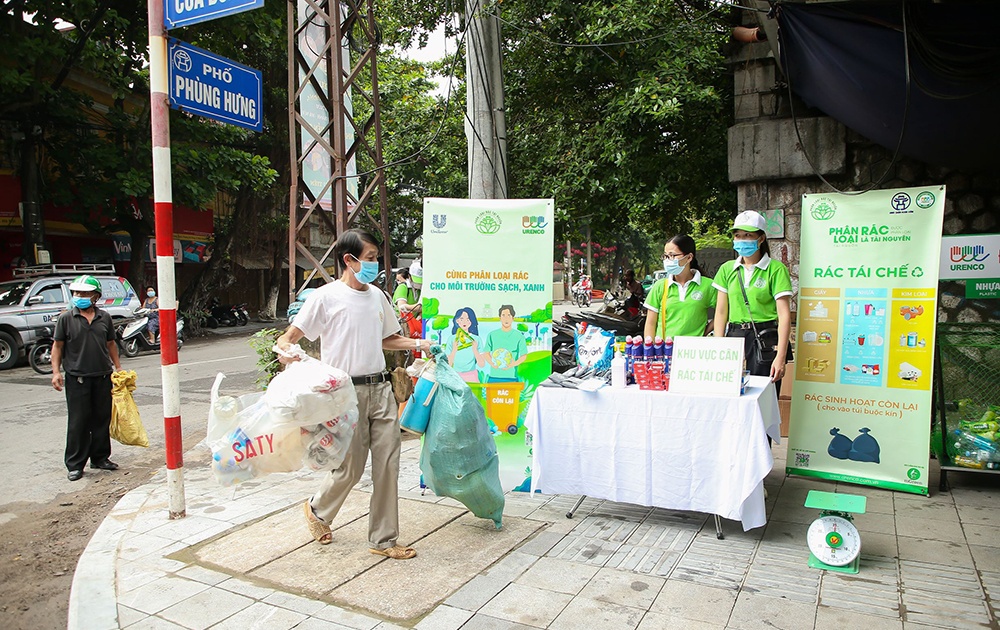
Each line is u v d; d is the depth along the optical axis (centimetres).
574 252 4916
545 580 345
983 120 504
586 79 859
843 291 480
